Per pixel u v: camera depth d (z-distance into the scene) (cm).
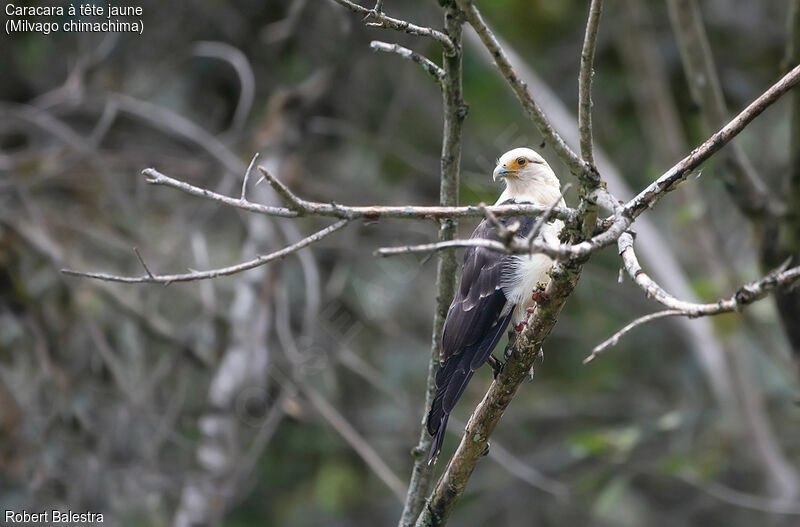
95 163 1195
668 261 1448
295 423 1334
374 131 1477
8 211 1188
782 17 1564
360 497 1504
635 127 1664
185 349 1186
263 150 1307
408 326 1466
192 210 1294
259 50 1434
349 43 1382
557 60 1661
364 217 519
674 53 1622
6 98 1402
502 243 455
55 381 1132
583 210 531
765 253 973
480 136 1476
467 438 642
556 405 1562
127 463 1137
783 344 1631
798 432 1655
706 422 1484
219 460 1150
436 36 624
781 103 1655
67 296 1166
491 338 725
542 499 1559
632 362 1616
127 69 1409
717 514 1584
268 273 1217
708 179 1555
